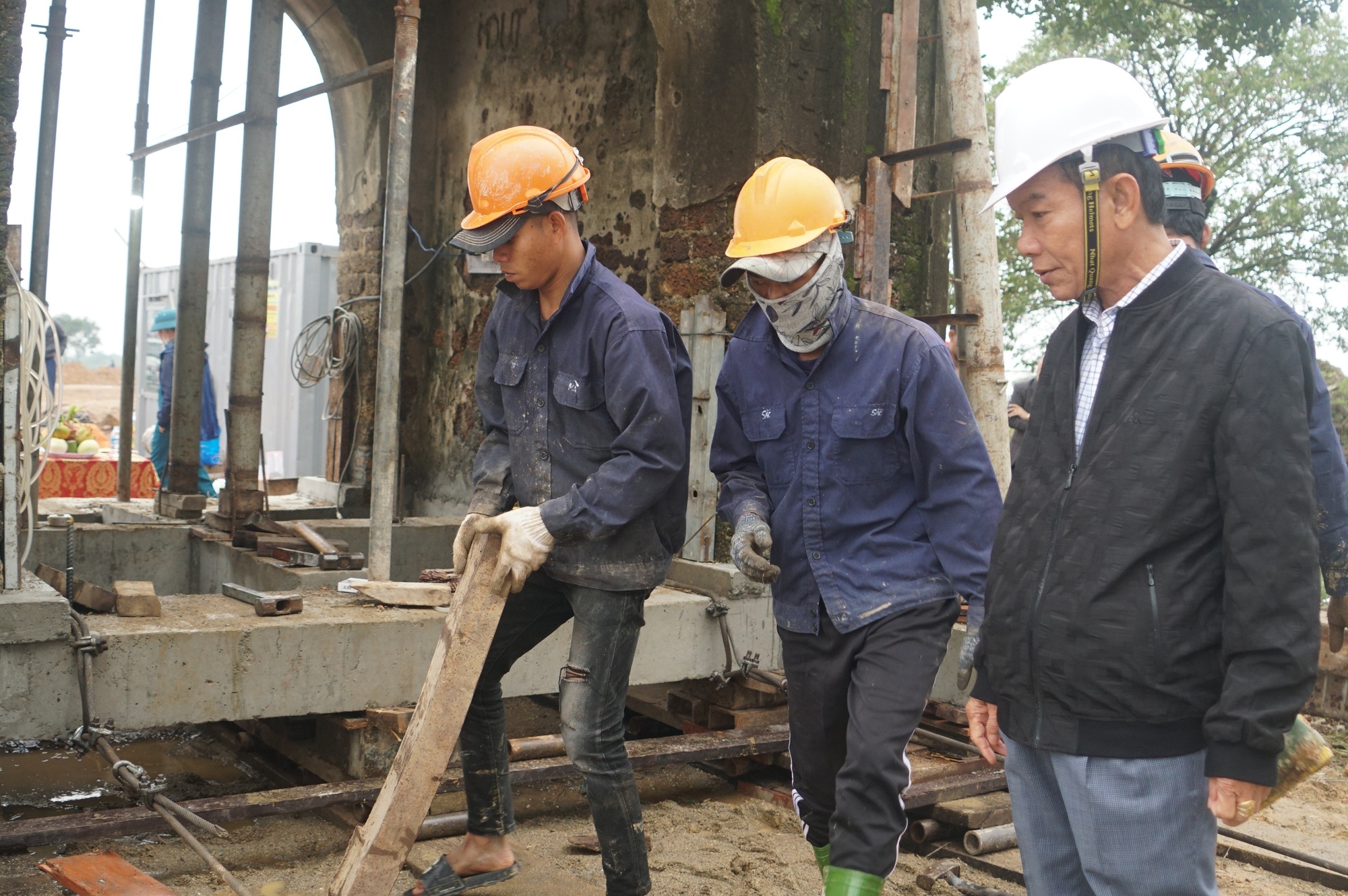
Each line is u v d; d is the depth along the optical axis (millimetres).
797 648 2811
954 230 5543
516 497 3186
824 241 2637
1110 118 1916
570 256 2869
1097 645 1871
